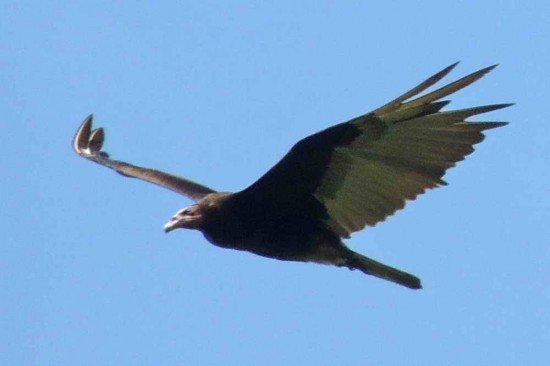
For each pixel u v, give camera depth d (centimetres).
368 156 1224
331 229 1276
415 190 1227
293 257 1307
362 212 1258
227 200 1298
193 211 1314
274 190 1270
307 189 1259
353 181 1243
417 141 1200
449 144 1194
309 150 1231
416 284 1280
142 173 1491
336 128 1209
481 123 1180
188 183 1479
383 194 1241
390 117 1188
